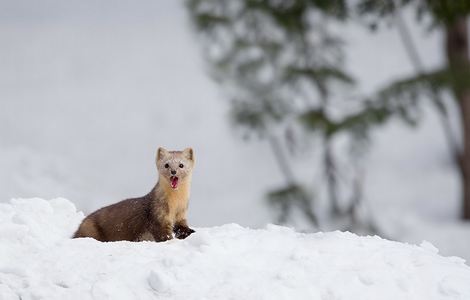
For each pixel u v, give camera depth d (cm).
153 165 4791
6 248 1098
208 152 5000
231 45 3197
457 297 1070
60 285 1027
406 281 1083
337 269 1098
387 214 3741
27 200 1283
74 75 6769
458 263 1188
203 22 3181
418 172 4550
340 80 3028
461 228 3562
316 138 2931
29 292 1016
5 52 7331
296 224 3023
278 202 3020
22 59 7150
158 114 5725
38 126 5372
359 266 1108
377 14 2956
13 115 5588
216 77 3256
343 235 1206
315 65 3130
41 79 6612
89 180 3938
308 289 1048
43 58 7206
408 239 3434
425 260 1139
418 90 2722
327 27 3162
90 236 1238
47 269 1052
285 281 1055
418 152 4825
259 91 3183
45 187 3316
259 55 3170
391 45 6656
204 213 3975
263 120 3183
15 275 1042
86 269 1050
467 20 3366
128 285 1022
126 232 1234
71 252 1094
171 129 5447
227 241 1141
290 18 3064
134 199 1259
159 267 1056
